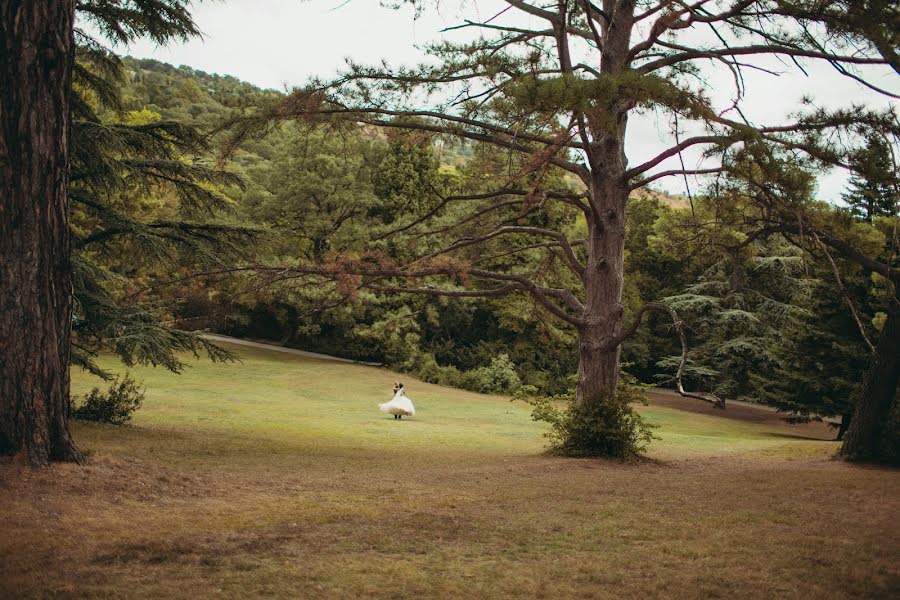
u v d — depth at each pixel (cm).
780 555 737
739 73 1469
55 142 981
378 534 763
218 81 10831
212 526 761
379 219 4925
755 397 4644
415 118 1856
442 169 5206
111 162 1647
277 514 848
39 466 916
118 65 1794
